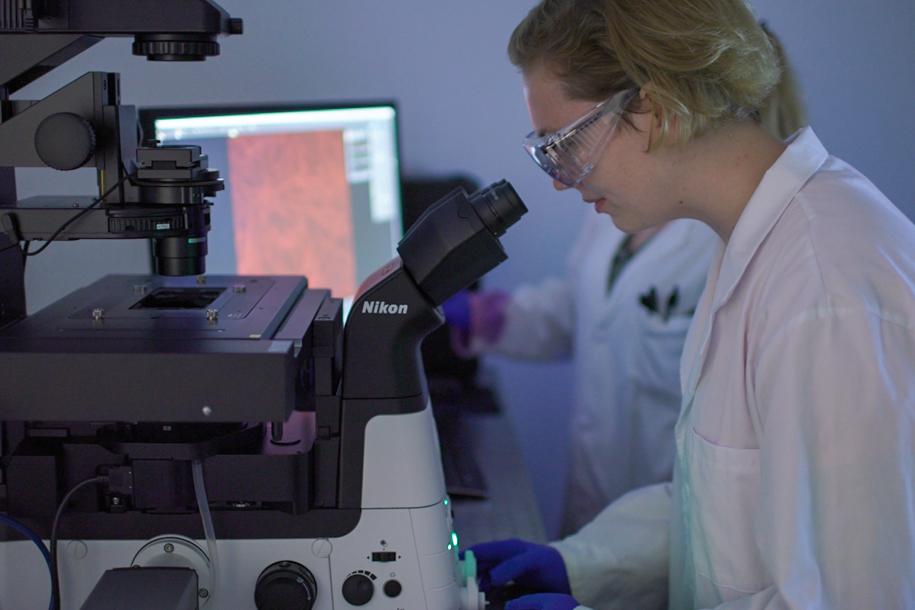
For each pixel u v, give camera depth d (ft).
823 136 8.02
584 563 4.50
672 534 4.39
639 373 7.36
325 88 7.46
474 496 5.30
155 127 5.74
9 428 3.56
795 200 3.38
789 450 3.05
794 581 3.03
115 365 3.03
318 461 3.33
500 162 7.90
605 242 7.53
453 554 3.49
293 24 7.28
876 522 2.99
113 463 3.34
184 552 3.31
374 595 3.38
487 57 7.62
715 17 3.22
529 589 4.44
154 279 4.18
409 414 3.34
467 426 6.40
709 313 3.90
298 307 3.73
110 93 3.45
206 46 3.35
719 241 4.02
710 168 3.52
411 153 7.78
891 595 3.03
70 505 3.31
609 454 7.59
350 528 3.34
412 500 3.34
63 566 3.34
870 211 3.26
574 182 3.52
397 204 6.36
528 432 8.76
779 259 3.28
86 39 3.52
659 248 7.24
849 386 2.98
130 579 3.18
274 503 3.40
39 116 3.35
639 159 3.43
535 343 8.11
